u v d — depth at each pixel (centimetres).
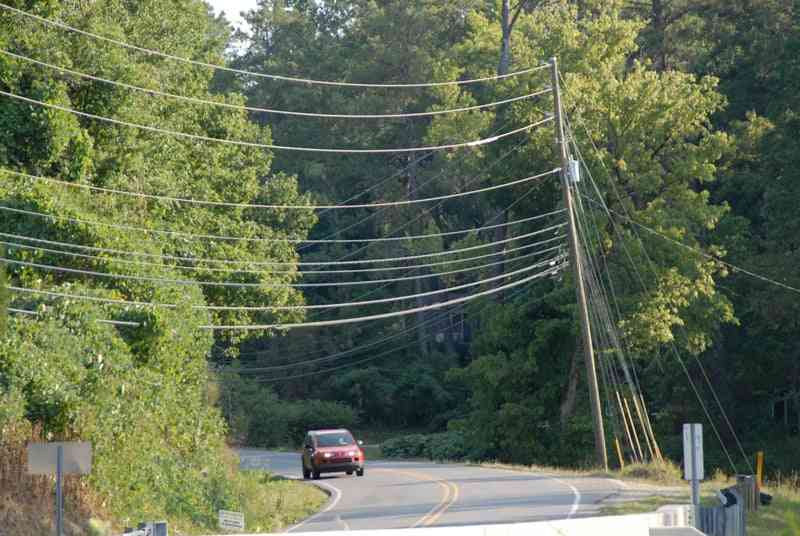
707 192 6412
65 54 3656
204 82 4916
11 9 3391
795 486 4256
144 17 4456
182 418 3612
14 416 2427
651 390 7262
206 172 4803
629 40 6600
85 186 3656
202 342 3900
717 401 6775
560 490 3484
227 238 4653
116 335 3300
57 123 3541
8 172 3391
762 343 7144
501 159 6850
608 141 6538
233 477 3675
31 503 2334
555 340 7006
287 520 3219
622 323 6059
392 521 2717
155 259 3831
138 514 2727
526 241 7244
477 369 7144
